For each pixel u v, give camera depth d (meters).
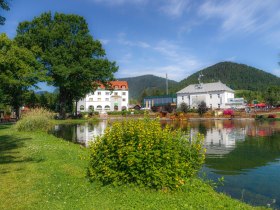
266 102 85.06
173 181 7.32
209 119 53.62
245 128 30.06
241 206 6.64
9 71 33.50
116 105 108.31
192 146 8.32
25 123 25.34
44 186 7.75
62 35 51.19
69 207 6.23
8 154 12.94
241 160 12.30
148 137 7.59
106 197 6.84
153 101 100.69
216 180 9.16
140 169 7.36
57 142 17.88
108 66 53.97
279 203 7.23
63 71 48.19
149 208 6.14
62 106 54.50
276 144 17.09
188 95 91.00
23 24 52.62
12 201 6.60
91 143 8.69
